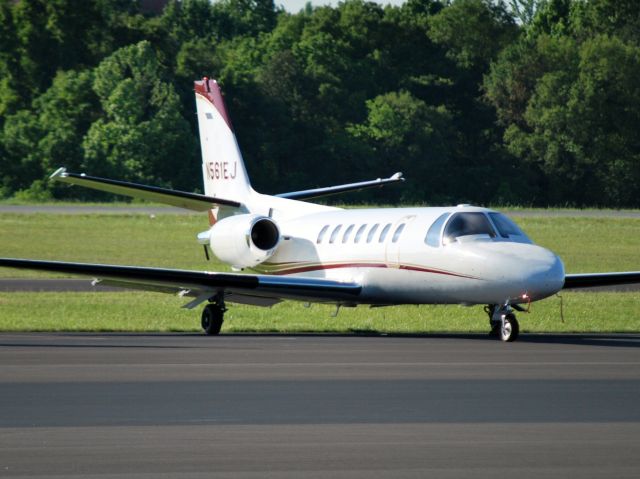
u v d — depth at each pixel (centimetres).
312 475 3109
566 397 4494
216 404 4269
